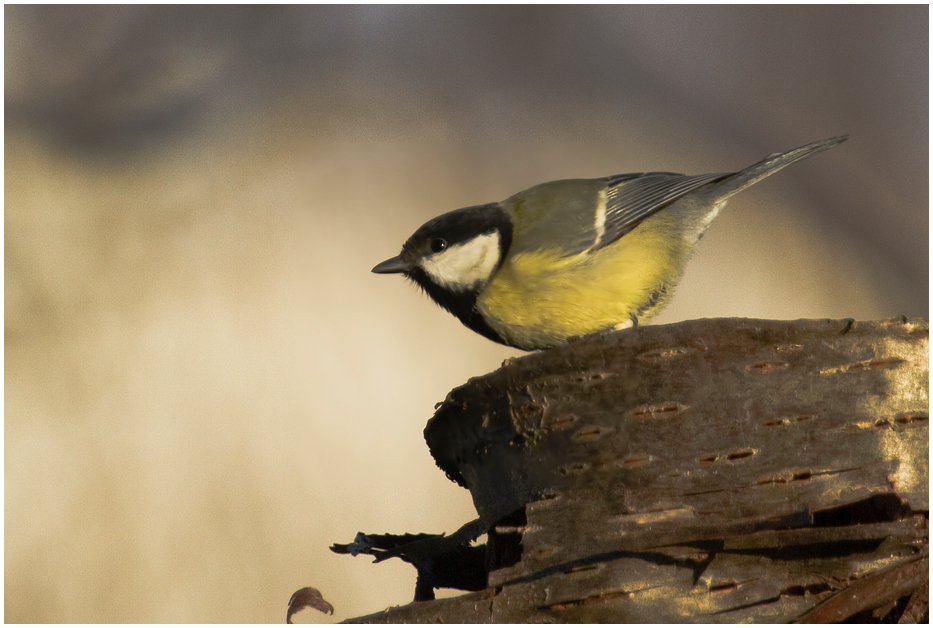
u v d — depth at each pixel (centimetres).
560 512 304
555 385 319
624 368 314
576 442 313
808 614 282
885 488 300
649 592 290
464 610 292
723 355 312
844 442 305
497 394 332
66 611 930
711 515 298
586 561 295
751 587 290
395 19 1374
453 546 390
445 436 356
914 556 290
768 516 297
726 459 304
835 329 313
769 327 313
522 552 302
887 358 312
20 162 1187
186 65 1320
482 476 342
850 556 293
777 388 310
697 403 309
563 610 289
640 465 305
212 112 1285
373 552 395
